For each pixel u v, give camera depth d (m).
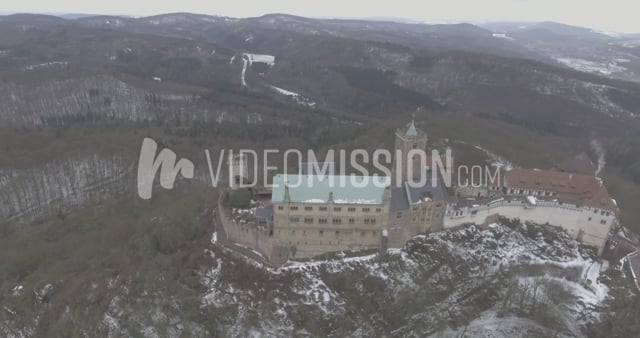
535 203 134.25
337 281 114.12
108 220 160.50
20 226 175.38
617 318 108.75
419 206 123.81
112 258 125.88
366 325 108.06
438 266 121.25
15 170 199.38
